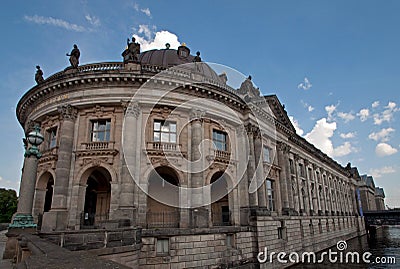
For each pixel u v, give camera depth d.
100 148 26.97
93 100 27.66
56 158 27.95
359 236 84.00
